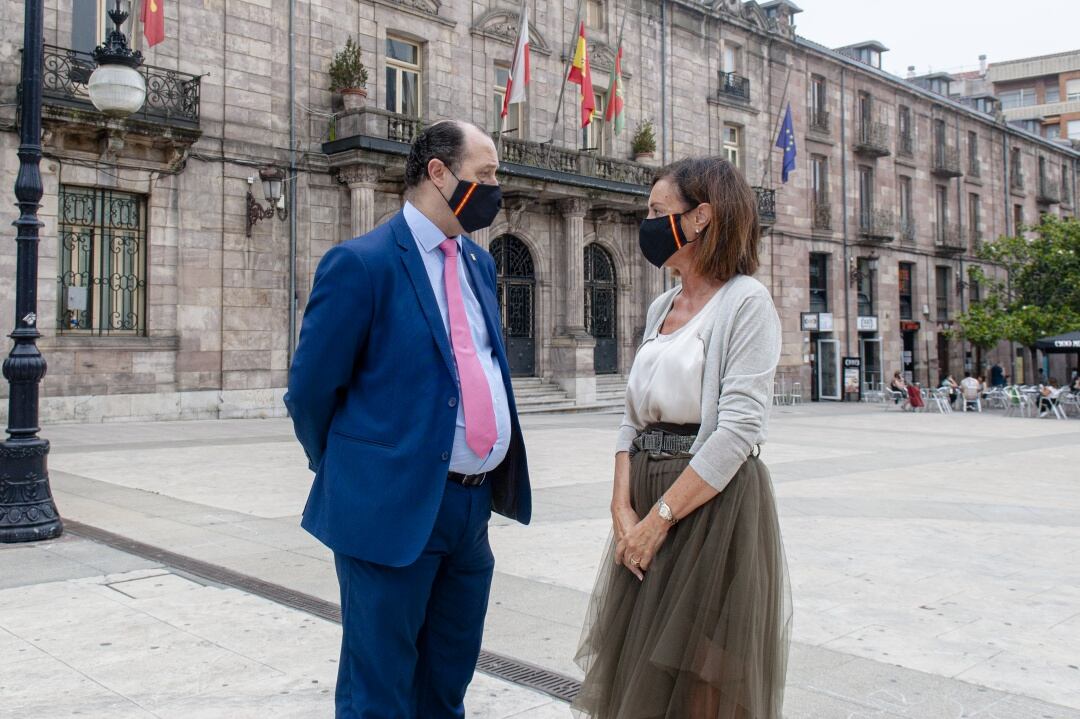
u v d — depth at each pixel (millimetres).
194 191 18094
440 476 2627
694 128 29297
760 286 2666
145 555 6262
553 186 23281
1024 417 24453
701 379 2633
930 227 38844
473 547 2902
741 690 2404
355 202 19938
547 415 22094
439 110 22438
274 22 19469
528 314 24609
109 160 16797
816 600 5254
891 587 5574
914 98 38281
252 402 18891
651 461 2703
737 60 31141
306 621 4695
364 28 21062
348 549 2574
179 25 17859
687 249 2764
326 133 20297
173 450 12727
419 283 2701
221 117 18500
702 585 2488
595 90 26469
